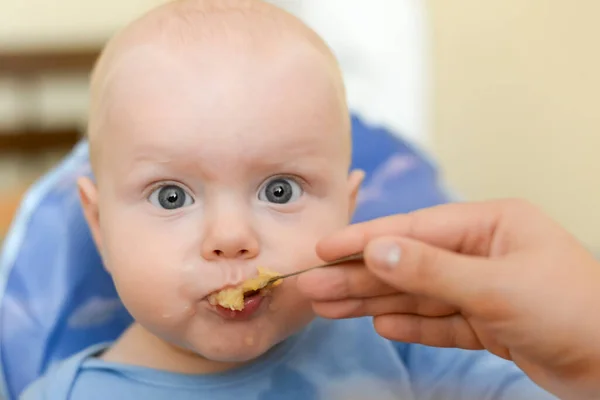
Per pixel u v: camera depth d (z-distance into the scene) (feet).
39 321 1.62
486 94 3.10
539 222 1.05
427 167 1.93
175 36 1.21
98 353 1.44
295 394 1.35
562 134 3.13
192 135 1.13
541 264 1.00
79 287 1.64
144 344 1.38
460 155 3.15
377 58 2.32
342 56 2.29
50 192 1.72
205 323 1.17
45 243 1.67
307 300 1.19
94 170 1.30
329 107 1.21
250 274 1.14
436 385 1.47
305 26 1.30
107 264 1.27
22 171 3.00
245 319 1.17
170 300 1.16
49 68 2.91
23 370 1.60
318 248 1.09
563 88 3.09
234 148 1.13
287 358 1.37
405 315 1.17
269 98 1.15
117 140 1.19
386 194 1.85
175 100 1.15
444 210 1.09
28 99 2.99
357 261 1.10
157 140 1.14
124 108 1.18
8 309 1.63
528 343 1.01
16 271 1.66
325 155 1.20
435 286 0.99
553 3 3.02
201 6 1.28
